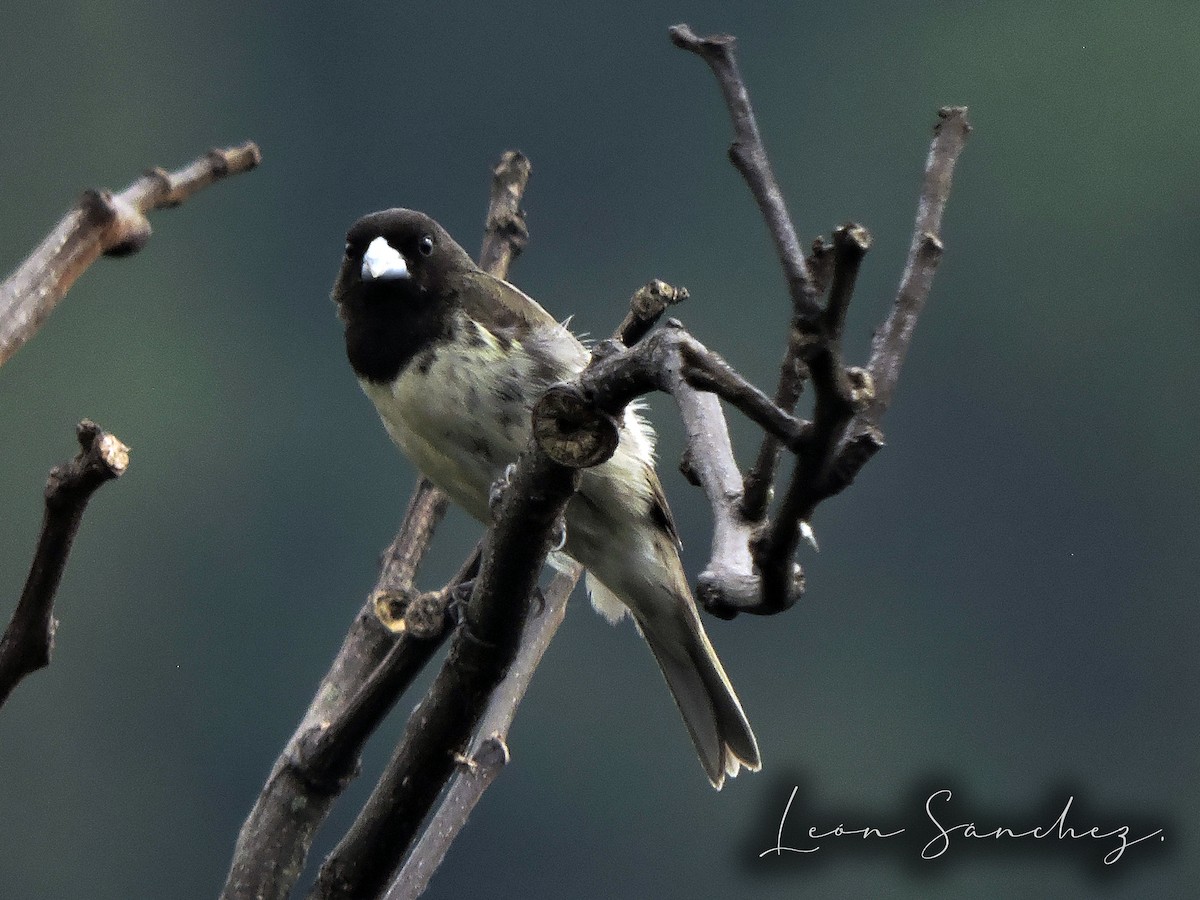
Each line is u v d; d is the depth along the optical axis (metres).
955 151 2.74
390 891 3.79
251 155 2.68
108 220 2.49
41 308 2.42
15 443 18.88
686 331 2.94
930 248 2.65
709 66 2.55
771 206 2.45
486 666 3.44
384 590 4.13
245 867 3.75
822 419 2.44
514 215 5.20
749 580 2.60
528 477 3.25
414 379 5.20
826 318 2.38
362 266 5.32
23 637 2.65
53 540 2.59
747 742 5.43
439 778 3.51
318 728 3.87
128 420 19.31
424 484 4.48
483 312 5.21
